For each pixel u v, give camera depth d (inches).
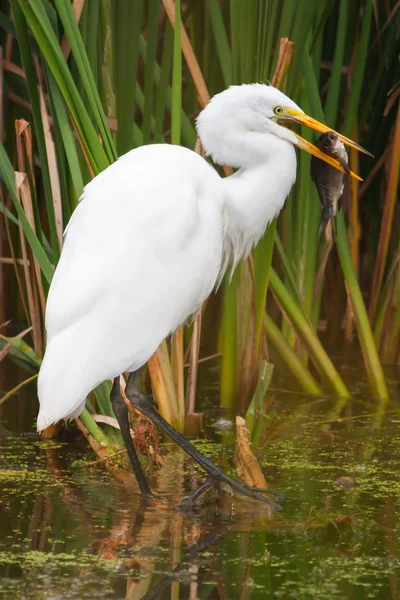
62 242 346.3
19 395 416.5
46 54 316.2
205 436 362.3
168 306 295.1
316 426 371.6
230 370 402.0
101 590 218.8
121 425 299.7
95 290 279.7
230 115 317.7
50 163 342.3
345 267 425.1
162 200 290.4
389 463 324.2
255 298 386.6
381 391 414.0
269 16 360.8
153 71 370.0
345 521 263.0
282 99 316.8
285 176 323.6
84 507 281.7
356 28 453.1
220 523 268.5
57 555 240.5
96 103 321.4
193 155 309.7
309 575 229.0
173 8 350.0
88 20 336.8
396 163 436.5
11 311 535.2
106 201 289.4
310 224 426.3
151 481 311.0
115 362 286.0
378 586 222.4
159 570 231.5
